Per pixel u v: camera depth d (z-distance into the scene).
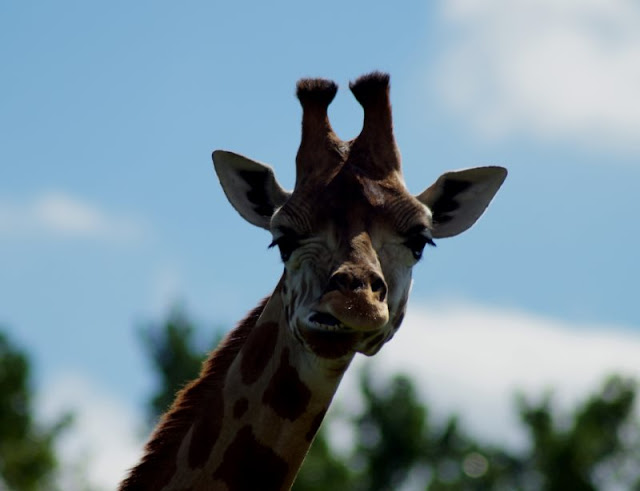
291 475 16.00
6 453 45.28
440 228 17.75
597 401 46.62
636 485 46.19
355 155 16.28
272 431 15.91
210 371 16.50
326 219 15.62
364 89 16.58
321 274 15.41
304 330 15.16
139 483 16.02
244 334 16.70
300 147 16.44
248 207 17.53
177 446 16.14
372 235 15.62
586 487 45.88
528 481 46.69
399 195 16.02
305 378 15.84
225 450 15.89
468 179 17.83
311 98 16.55
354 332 14.87
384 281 14.96
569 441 46.09
